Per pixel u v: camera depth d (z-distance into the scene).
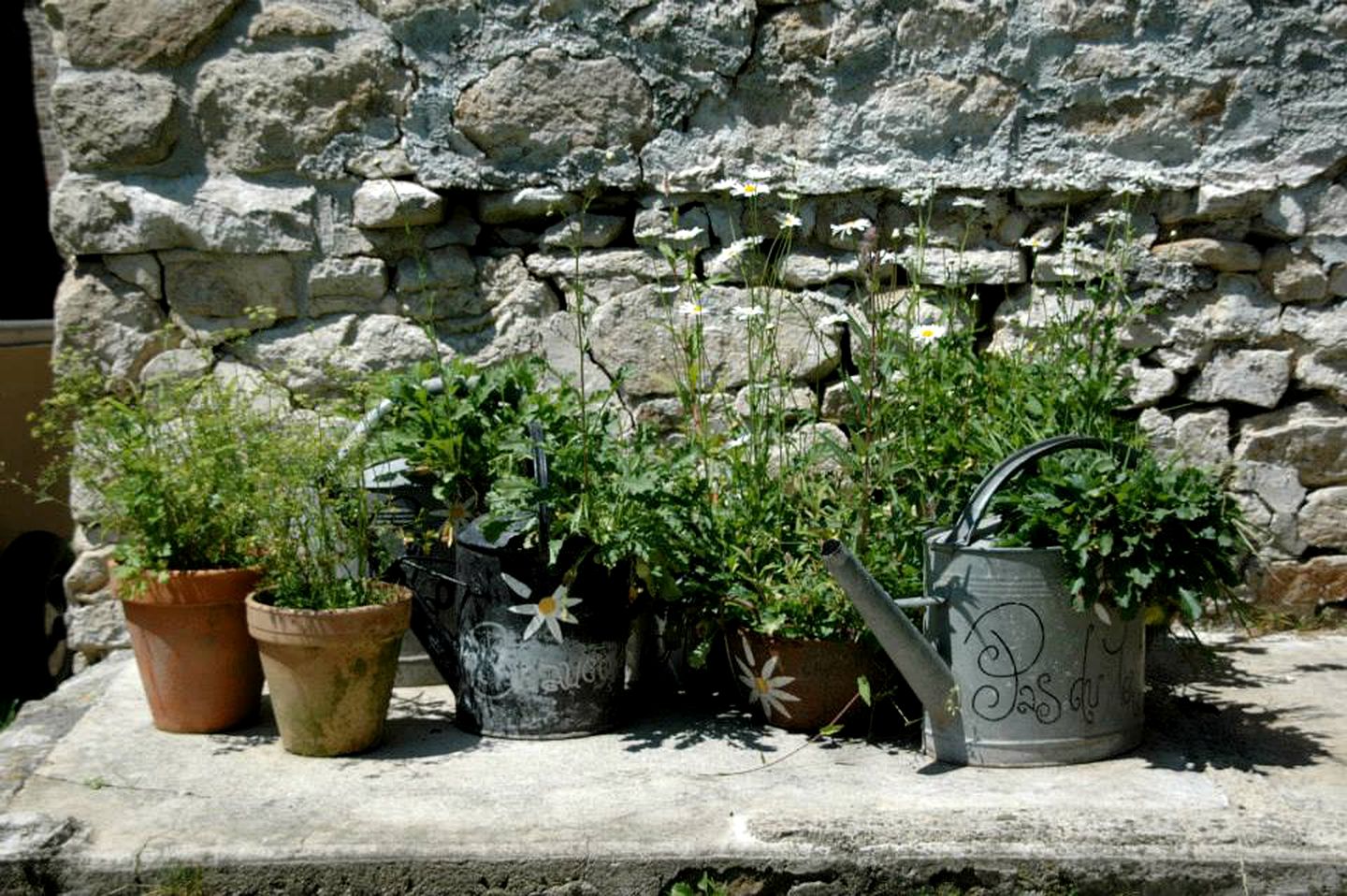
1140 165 4.33
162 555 3.33
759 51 4.34
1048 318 4.14
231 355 4.33
